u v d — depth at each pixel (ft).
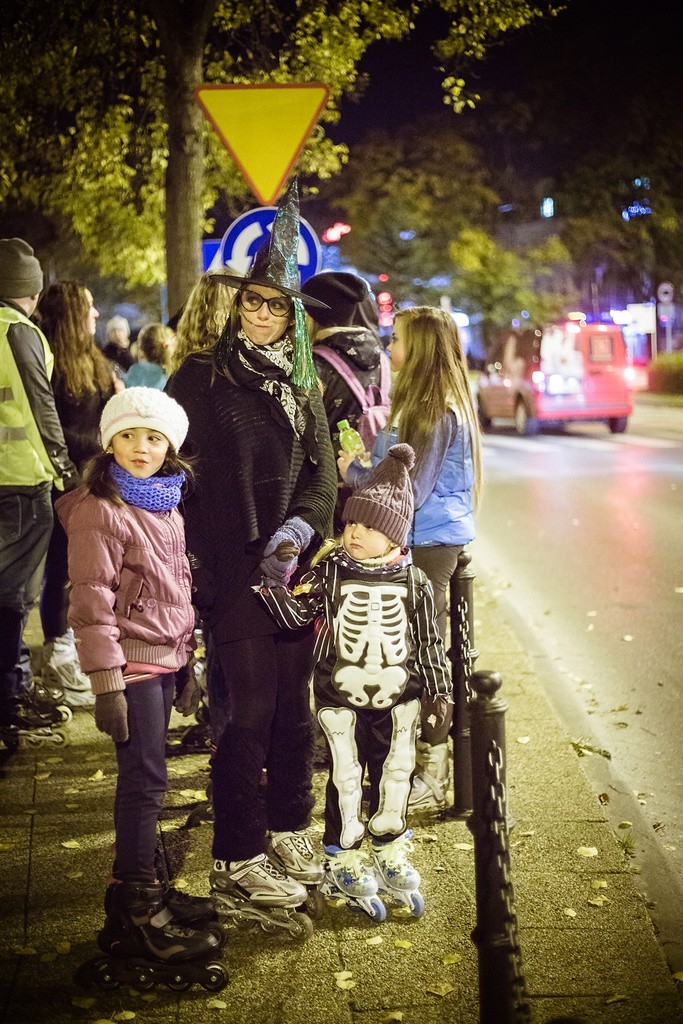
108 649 10.98
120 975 11.34
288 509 12.50
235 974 11.68
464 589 15.40
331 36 41.91
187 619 11.73
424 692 12.72
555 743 18.26
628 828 15.70
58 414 19.84
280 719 12.86
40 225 94.99
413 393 14.65
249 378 12.26
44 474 17.67
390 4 41.14
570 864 14.06
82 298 19.85
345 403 16.25
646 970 11.71
